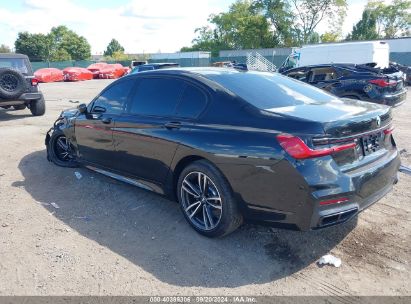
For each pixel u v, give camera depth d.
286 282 2.96
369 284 2.92
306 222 2.94
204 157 3.41
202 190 3.57
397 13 67.56
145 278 3.04
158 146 3.85
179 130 3.65
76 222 4.02
